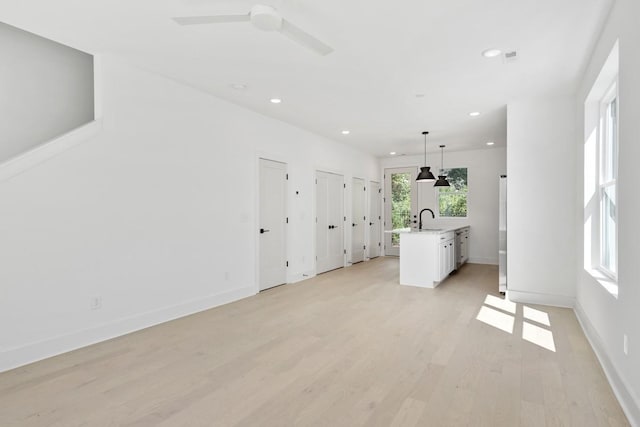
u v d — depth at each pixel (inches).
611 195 129.6
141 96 143.9
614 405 86.8
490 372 104.0
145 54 130.5
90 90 159.8
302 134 243.1
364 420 80.7
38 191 115.6
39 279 115.7
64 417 82.3
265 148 209.5
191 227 164.9
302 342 128.1
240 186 191.6
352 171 309.4
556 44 119.2
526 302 181.2
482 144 291.9
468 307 172.7
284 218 227.5
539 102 176.6
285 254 228.4
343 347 123.3
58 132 150.8
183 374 103.5
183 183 161.0
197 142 167.5
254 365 109.3
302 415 82.7
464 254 300.0
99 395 92.0
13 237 110.4
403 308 171.5
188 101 162.9
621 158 90.4
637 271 78.2
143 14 103.7
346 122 224.1
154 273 149.2
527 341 128.4
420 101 181.2
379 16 102.6
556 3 95.7
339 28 109.5
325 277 251.4
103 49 126.7
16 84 140.3
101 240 131.5
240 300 187.9
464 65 136.7
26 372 105.3
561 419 80.8
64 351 120.5
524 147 179.6
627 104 85.1
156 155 149.9
